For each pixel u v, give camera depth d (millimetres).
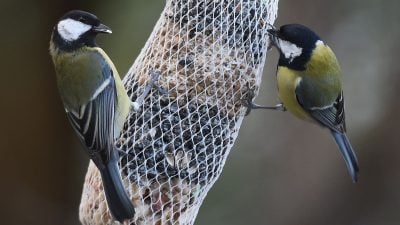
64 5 14102
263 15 9000
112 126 8461
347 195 14391
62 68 8797
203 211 14289
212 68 8727
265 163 14492
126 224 8672
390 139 14531
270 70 14234
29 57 14359
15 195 14477
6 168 14469
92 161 8797
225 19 8750
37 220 14477
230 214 14281
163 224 8727
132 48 14078
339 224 14391
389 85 14602
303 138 14414
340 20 14531
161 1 14109
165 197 8695
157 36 8969
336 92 9758
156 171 8672
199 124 8711
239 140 14586
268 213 14336
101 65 8695
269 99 14305
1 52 14234
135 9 14078
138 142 8688
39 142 14609
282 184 14398
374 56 14625
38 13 14125
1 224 14320
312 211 14312
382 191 14469
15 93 14445
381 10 14492
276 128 14500
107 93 8555
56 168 14664
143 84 8891
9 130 14477
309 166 14398
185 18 8797
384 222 14312
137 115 8758
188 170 8703
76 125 8578
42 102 14578
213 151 8781
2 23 14094
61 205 14641
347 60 14641
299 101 9688
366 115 14711
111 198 8070
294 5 14414
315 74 9609
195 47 8758
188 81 8727
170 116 8703
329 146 14375
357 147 14609
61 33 8906
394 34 14523
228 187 14438
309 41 9547
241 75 8789
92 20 8938
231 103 8797
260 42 8953
